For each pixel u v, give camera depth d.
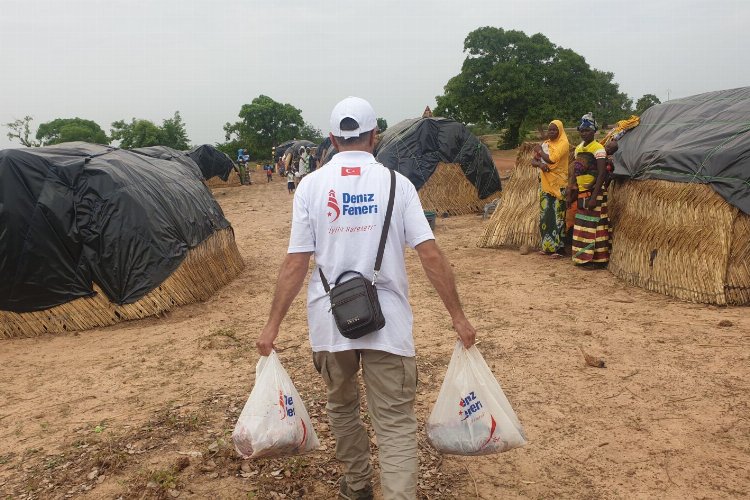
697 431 3.83
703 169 6.48
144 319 7.01
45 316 6.76
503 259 9.10
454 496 3.35
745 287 6.20
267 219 16.27
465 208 14.37
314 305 2.87
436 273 2.83
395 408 2.82
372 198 2.81
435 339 5.75
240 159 31.16
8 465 3.87
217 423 4.27
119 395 4.93
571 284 7.45
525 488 3.39
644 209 7.25
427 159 14.05
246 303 7.54
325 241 2.83
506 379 4.77
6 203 6.51
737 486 3.27
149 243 7.07
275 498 3.38
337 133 2.94
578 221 8.12
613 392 4.45
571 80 64.19
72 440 4.16
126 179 7.23
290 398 3.11
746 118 6.70
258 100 91.38
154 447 3.95
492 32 63.78
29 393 5.11
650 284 6.93
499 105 64.75
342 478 3.38
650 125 8.02
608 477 3.43
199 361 5.57
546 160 8.53
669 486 3.31
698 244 6.45
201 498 3.38
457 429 3.05
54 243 6.68
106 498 3.40
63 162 6.96
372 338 2.74
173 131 79.56
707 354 4.98
